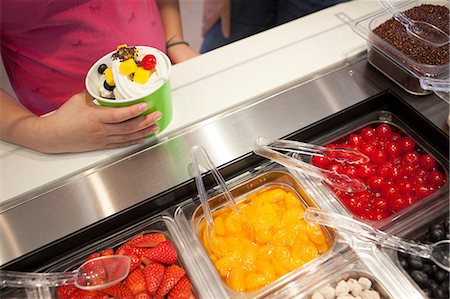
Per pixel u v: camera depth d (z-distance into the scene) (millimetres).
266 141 1145
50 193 1089
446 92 1114
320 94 1268
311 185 1099
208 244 1040
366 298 901
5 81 1693
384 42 1233
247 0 2143
